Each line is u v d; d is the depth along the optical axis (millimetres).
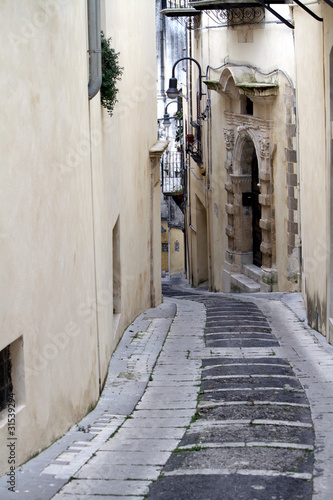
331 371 10609
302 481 5957
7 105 5984
